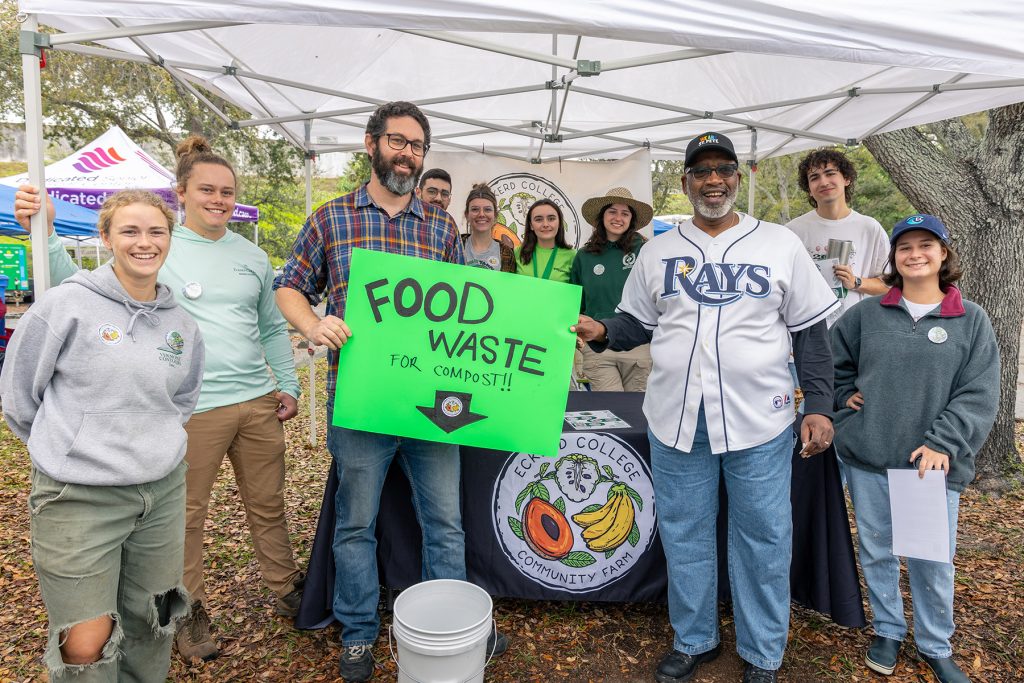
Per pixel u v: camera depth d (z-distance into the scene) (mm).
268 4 1877
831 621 2791
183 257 2418
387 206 2268
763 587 2242
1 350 6000
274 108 4824
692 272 2215
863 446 2402
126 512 1781
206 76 3998
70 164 9539
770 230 2215
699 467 2277
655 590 2719
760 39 1955
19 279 13492
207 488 2471
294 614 2770
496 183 5520
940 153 4785
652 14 1927
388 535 2713
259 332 2703
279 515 2697
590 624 2764
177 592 1981
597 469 2699
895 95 4090
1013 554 3605
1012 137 4496
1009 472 4688
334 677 2400
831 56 1989
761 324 2170
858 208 20547
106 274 1772
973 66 2010
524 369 2182
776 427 2189
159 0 1873
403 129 2109
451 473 2387
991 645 2668
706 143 2141
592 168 5516
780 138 5516
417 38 3992
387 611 2812
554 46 3906
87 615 1703
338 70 4273
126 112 17438
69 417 1693
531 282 2178
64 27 2715
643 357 4172
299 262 2283
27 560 3488
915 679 2396
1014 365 4684
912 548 2240
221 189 2424
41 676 2457
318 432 6297
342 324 2100
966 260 4703
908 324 2336
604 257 4027
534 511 2707
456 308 2162
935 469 2205
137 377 1758
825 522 2592
